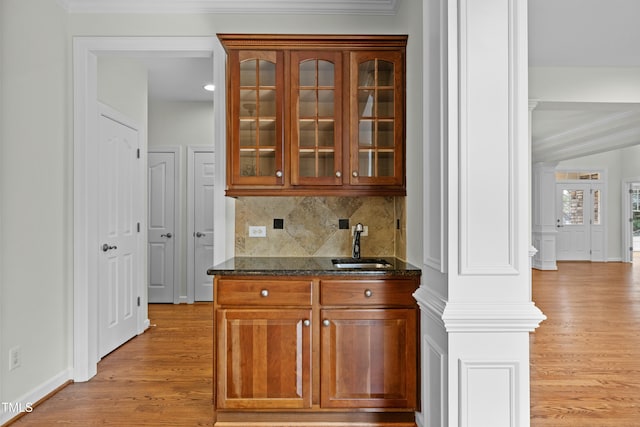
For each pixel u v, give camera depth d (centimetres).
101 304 326
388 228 289
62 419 229
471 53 157
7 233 226
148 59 384
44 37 257
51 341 263
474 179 158
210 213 521
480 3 157
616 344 360
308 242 288
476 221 158
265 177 252
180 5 279
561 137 682
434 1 186
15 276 232
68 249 281
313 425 224
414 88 233
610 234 1002
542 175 853
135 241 387
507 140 158
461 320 156
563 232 1003
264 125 253
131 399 254
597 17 299
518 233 158
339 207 289
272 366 221
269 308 221
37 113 250
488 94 157
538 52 368
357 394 221
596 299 544
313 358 221
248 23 283
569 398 258
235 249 287
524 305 158
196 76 429
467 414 157
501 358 158
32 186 246
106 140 334
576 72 418
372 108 254
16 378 232
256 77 252
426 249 199
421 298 195
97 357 315
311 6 281
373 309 221
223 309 221
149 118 517
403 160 253
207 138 520
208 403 249
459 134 158
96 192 296
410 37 243
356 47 250
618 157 998
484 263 158
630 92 420
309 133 254
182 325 418
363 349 221
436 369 183
